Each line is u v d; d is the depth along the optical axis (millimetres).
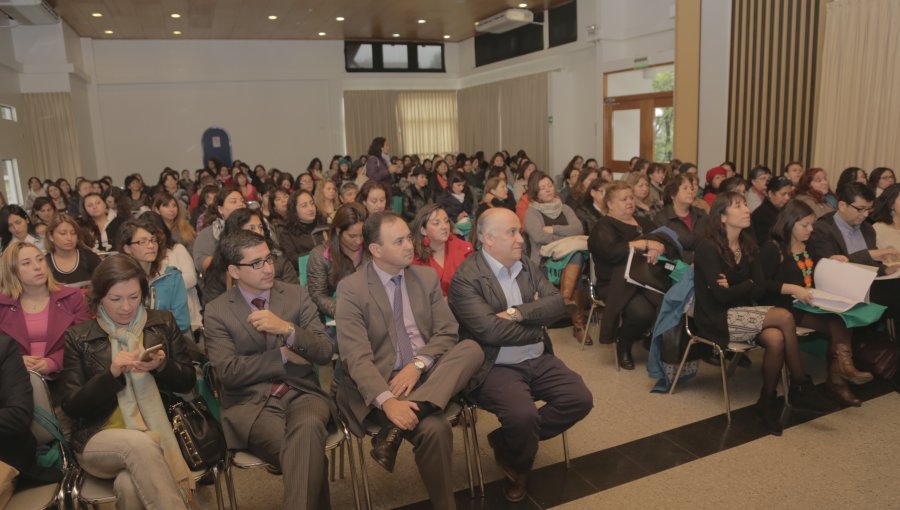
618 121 10328
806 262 3344
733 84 7340
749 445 2838
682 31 7941
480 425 3195
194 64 13266
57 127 11086
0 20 9609
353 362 2244
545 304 2535
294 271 3484
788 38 6684
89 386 2002
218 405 2406
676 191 4301
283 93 14039
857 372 3092
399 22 12031
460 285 2549
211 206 4117
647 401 3350
